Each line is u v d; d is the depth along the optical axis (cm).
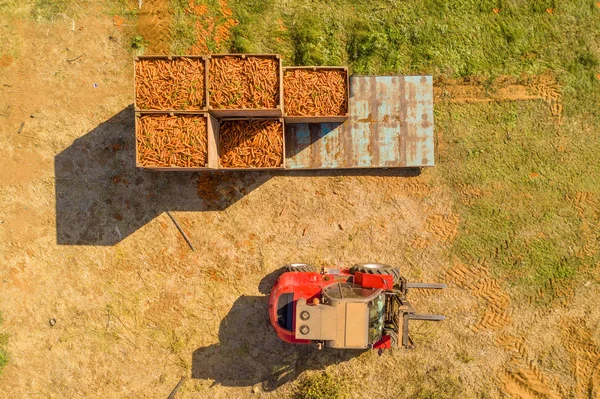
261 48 829
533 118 840
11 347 832
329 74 743
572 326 836
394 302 780
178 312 838
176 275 838
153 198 834
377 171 839
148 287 837
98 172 830
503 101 838
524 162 839
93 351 834
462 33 837
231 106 713
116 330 834
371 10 832
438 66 833
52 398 834
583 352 837
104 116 826
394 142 790
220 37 827
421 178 840
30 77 827
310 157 793
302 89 741
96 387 837
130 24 826
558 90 837
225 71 713
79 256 832
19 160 827
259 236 839
